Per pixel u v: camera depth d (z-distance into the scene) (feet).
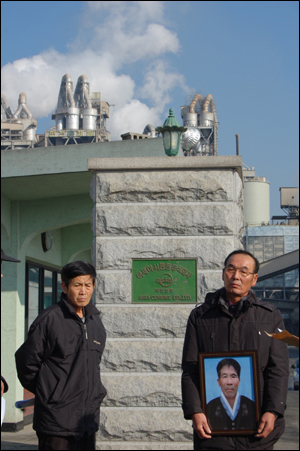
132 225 22.90
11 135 349.41
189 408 11.92
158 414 21.72
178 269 22.57
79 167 32.99
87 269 13.67
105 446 21.63
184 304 22.40
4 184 34.73
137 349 22.15
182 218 22.80
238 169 23.29
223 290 12.74
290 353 175.73
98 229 23.09
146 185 23.04
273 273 175.52
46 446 12.93
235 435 11.65
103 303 22.62
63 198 39.01
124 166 23.18
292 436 36.40
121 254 22.79
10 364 36.70
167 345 22.13
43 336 13.17
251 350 11.91
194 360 12.44
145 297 22.50
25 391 38.96
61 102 368.48
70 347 13.26
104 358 22.20
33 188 36.01
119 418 21.75
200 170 23.13
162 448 21.48
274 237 246.88
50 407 12.89
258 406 11.68
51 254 46.21
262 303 12.60
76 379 13.11
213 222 22.70
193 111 315.17
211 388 11.90
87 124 359.87
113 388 21.94
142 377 22.07
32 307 43.11
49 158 33.14
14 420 36.06
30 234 39.04
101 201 23.25
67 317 13.47
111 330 22.36
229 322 12.37
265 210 265.95
